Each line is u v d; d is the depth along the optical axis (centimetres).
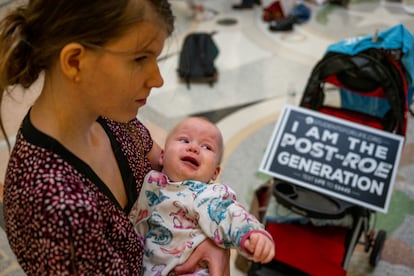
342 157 169
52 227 58
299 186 171
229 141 265
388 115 179
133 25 58
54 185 60
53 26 57
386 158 165
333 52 175
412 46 168
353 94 186
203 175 114
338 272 163
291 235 172
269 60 347
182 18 402
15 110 118
